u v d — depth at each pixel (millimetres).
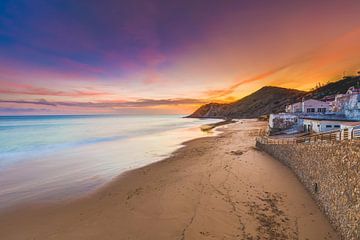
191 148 26703
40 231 8562
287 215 9508
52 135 44156
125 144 31688
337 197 8469
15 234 8398
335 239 7875
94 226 8828
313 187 11352
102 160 21219
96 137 40875
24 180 15148
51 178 15555
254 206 10328
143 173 16203
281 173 15414
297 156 14727
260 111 155375
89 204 10961
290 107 57781
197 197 11383
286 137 27469
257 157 20484
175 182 13797
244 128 55000
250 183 13391
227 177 14531
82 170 17609
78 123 92688
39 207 10719
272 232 8227
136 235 8141
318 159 11016
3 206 10891
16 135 43781
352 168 7555
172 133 48094
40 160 21500
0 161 21203
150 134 46219
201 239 7844
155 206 10484
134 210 10133
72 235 8219
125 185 13648
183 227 8617
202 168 16828
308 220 9117
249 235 8047
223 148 25703
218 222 8945
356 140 7715
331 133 14086
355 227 6957
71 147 29297
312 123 27453
